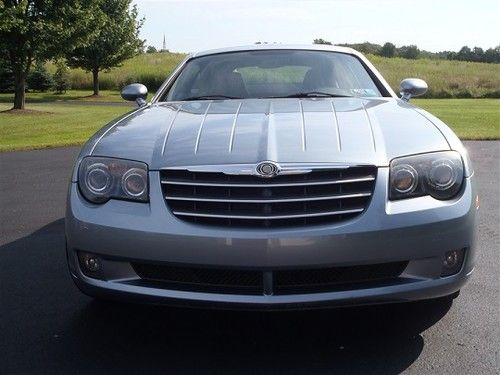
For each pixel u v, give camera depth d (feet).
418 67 177.47
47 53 73.72
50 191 23.44
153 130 10.59
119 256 9.27
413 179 9.23
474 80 132.26
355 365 9.11
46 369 9.18
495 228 16.83
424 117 10.91
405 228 8.91
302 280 9.11
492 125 48.08
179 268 9.22
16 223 18.47
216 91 13.87
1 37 70.38
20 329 10.65
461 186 9.50
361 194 9.01
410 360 9.25
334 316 10.74
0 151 36.09
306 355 9.45
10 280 13.25
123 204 9.41
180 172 9.25
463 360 9.21
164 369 9.12
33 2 70.85
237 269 8.85
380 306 11.10
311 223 8.91
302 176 8.98
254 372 8.97
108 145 10.18
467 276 9.57
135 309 11.32
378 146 9.48
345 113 11.00
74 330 10.57
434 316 10.77
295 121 10.44
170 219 9.07
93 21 76.33
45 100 112.47
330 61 14.76
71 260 9.97
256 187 8.95
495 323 10.50
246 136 9.79
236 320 10.71
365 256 8.85
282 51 15.28
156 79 155.53
